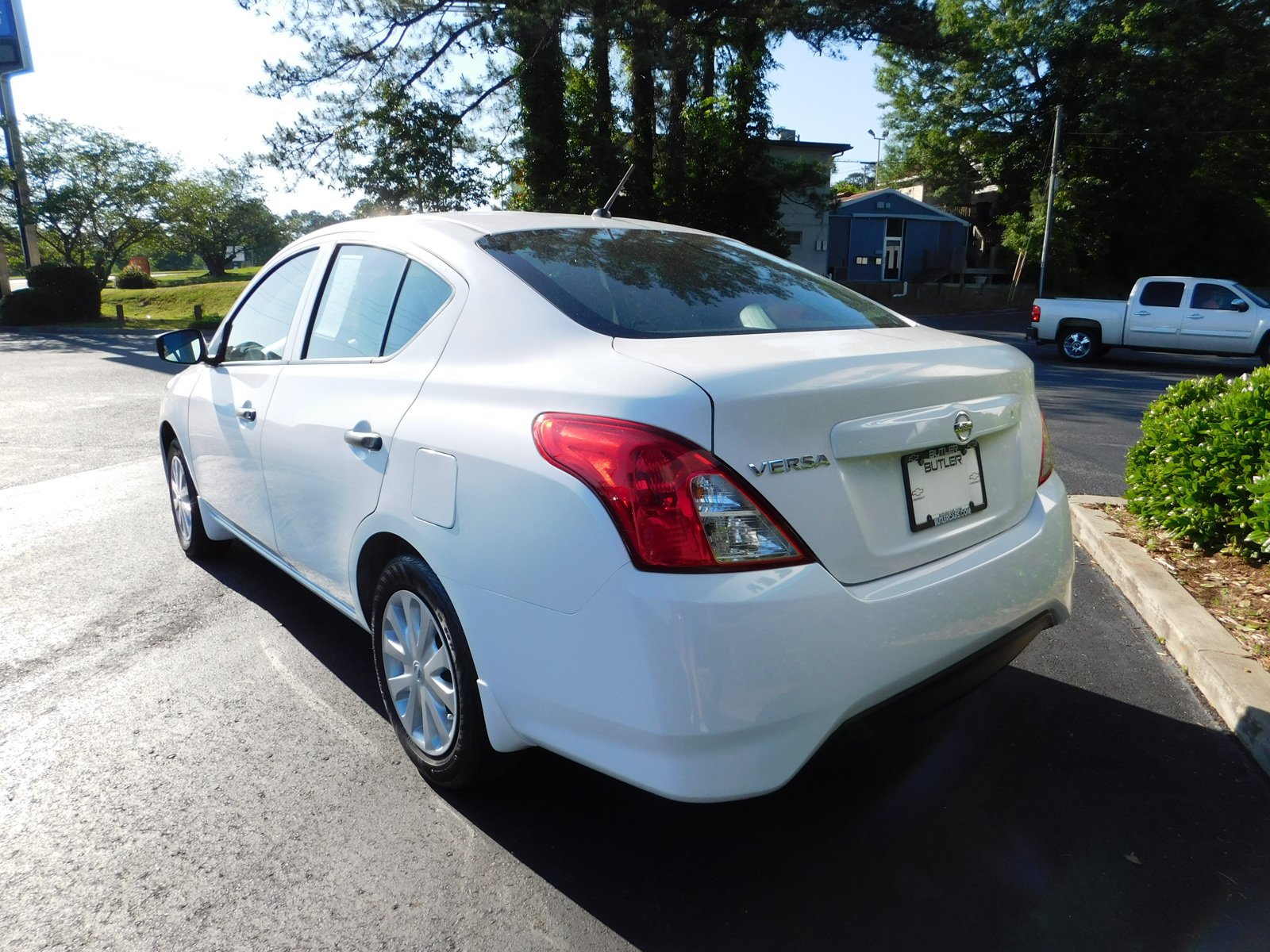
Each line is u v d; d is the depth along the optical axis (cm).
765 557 189
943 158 4162
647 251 290
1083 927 212
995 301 3534
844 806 262
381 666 280
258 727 302
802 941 206
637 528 187
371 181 2403
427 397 247
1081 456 786
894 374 218
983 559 233
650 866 233
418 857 236
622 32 2052
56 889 222
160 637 376
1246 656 332
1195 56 3531
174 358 420
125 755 285
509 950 203
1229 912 217
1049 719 313
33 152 3638
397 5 2180
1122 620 402
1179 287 1619
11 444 797
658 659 184
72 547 501
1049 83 3788
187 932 207
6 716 310
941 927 212
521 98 2473
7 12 2439
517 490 208
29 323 2628
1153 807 261
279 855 236
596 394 201
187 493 462
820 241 3741
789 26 2170
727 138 2752
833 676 196
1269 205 4097
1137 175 3653
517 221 298
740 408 190
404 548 260
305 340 325
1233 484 442
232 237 6750
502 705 220
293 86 2255
